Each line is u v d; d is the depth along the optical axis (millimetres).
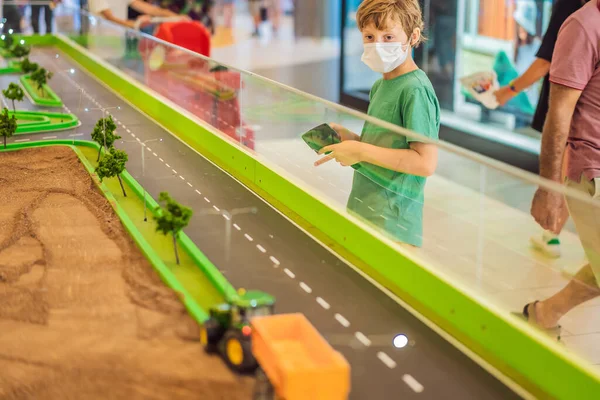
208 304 2053
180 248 2434
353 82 9172
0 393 1620
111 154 3016
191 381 1645
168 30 5531
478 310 1956
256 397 1585
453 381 1783
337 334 1960
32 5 6988
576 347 3242
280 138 3113
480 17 6820
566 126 3023
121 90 5070
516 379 1820
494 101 6531
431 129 2707
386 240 2344
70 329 1897
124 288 2133
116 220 2664
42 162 3393
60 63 6180
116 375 1682
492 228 2514
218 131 3586
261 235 2564
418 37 2756
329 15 14000
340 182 2785
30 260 2326
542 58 5754
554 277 2725
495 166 2203
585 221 2365
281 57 12117
